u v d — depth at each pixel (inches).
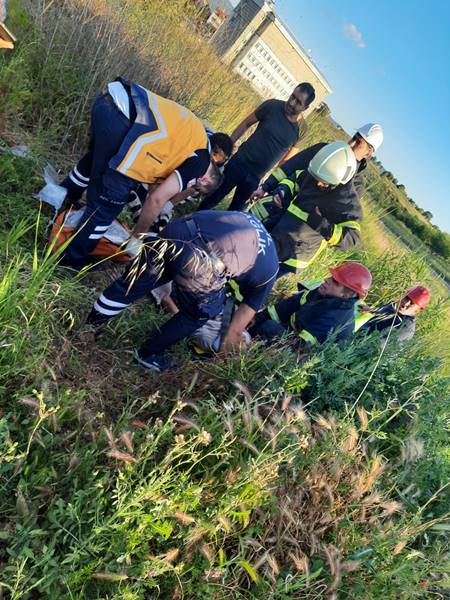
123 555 64.4
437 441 122.1
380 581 84.2
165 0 220.4
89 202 110.1
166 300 130.9
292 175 183.2
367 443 109.8
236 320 114.8
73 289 107.3
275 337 127.0
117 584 66.6
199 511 78.5
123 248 127.3
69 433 78.7
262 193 191.8
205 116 247.0
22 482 66.2
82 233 111.3
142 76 206.8
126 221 147.5
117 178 106.0
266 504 81.0
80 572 63.0
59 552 68.3
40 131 150.3
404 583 84.8
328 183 157.4
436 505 111.2
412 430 112.5
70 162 160.7
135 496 67.1
